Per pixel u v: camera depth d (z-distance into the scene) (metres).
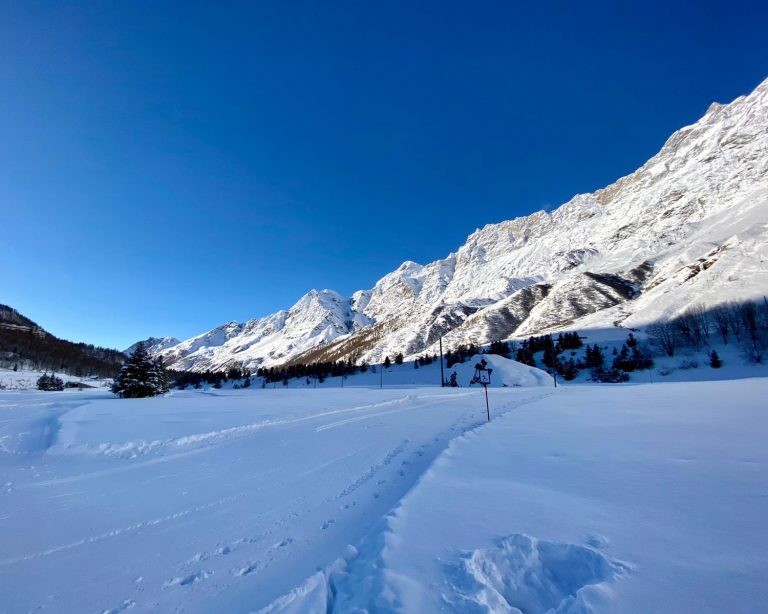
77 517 5.82
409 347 176.12
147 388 36.16
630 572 3.14
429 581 3.21
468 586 3.11
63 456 9.68
